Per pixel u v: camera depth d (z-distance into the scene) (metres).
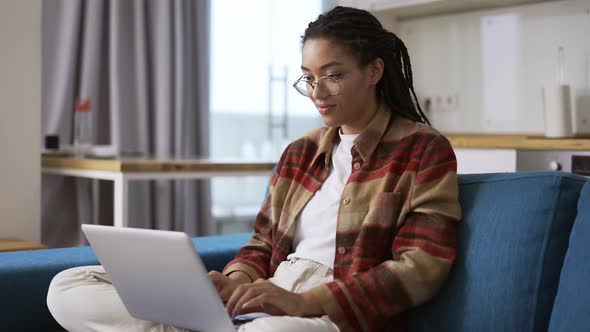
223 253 1.93
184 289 1.27
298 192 1.63
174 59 3.88
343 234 1.48
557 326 1.20
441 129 3.49
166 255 1.24
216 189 4.25
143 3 3.77
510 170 2.76
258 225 1.73
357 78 1.55
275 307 1.33
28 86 2.76
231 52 4.21
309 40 1.56
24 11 2.74
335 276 1.47
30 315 1.72
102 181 3.64
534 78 3.13
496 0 3.13
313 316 1.37
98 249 1.37
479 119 3.33
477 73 3.33
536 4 3.11
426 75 3.54
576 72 2.99
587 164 2.53
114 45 3.67
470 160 2.90
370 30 1.57
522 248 1.31
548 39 3.08
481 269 1.35
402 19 3.60
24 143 2.76
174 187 3.95
